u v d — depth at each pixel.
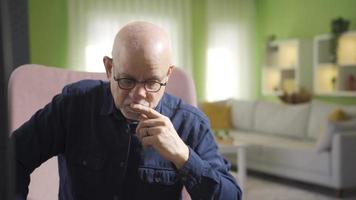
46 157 0.98
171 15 6.13
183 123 0.98
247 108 5.81
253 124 5.69
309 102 5.20
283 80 6.23
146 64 0.76
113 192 0.95
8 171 0.32
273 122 5.34
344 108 4.38
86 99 0.99
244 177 4.05
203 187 0.85
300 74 5.71
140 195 0.95
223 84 6.62
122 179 0.94
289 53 6.23
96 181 0.96
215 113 5.75
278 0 6.45
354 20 5.17
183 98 1.20
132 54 0.76
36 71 1.16
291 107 5.21
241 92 6.76
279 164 4.37
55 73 1.19
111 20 5.67
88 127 0.97
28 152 0.94
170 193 0.97
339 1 5.38
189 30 6.27
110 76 0.85
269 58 6.32
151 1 5.96
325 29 5.62
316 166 3.96
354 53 5.16
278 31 6.48
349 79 5.18
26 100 1.12
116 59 0.78
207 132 0.99
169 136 0.80
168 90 1.19
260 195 3.83
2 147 0.31
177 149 0.81
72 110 0.98
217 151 0.99
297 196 3.79
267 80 6.39
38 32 5.38
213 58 6.54
